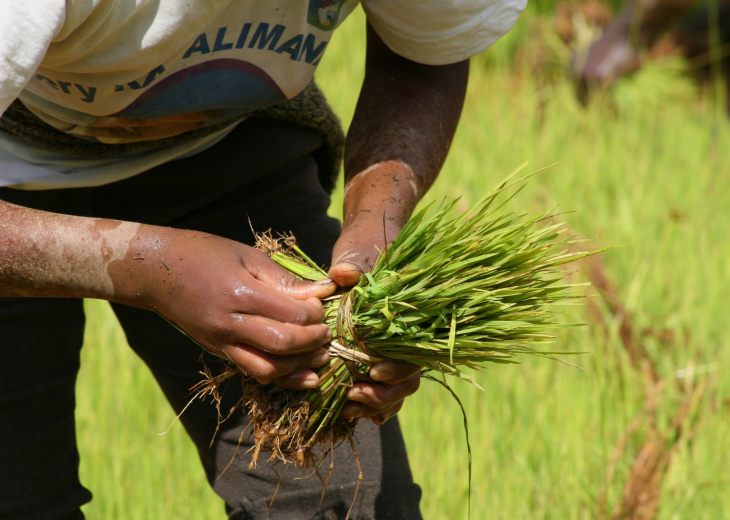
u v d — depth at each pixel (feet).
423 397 30.22
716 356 33.01
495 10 17.39
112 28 14.14
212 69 16.20
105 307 33.71
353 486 18.86
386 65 18.89
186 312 14.02
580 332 33.09
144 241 13.92
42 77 15.70
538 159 49.88
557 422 28.60
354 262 15.46
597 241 40.06
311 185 20.56
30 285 13.96
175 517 25.81
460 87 18.86
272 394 15.75
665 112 57.88
